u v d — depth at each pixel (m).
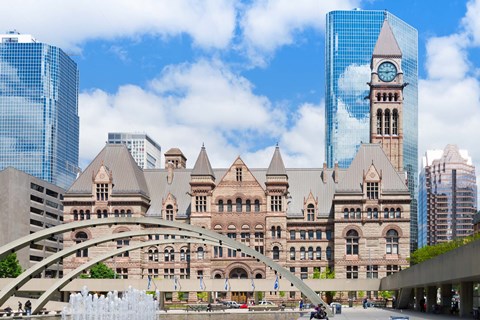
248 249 79.69
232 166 154.62
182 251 155.62
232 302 140.62
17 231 177.75
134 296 86.50
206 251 151.38
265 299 150.88
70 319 80.00
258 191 153.62
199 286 122.31
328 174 163.75
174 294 152.62
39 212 192.88
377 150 156.25
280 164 154.25
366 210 150.62
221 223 153.12
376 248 149.62
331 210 156.88
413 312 97.38
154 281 122.06
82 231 152.25
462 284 75.69
